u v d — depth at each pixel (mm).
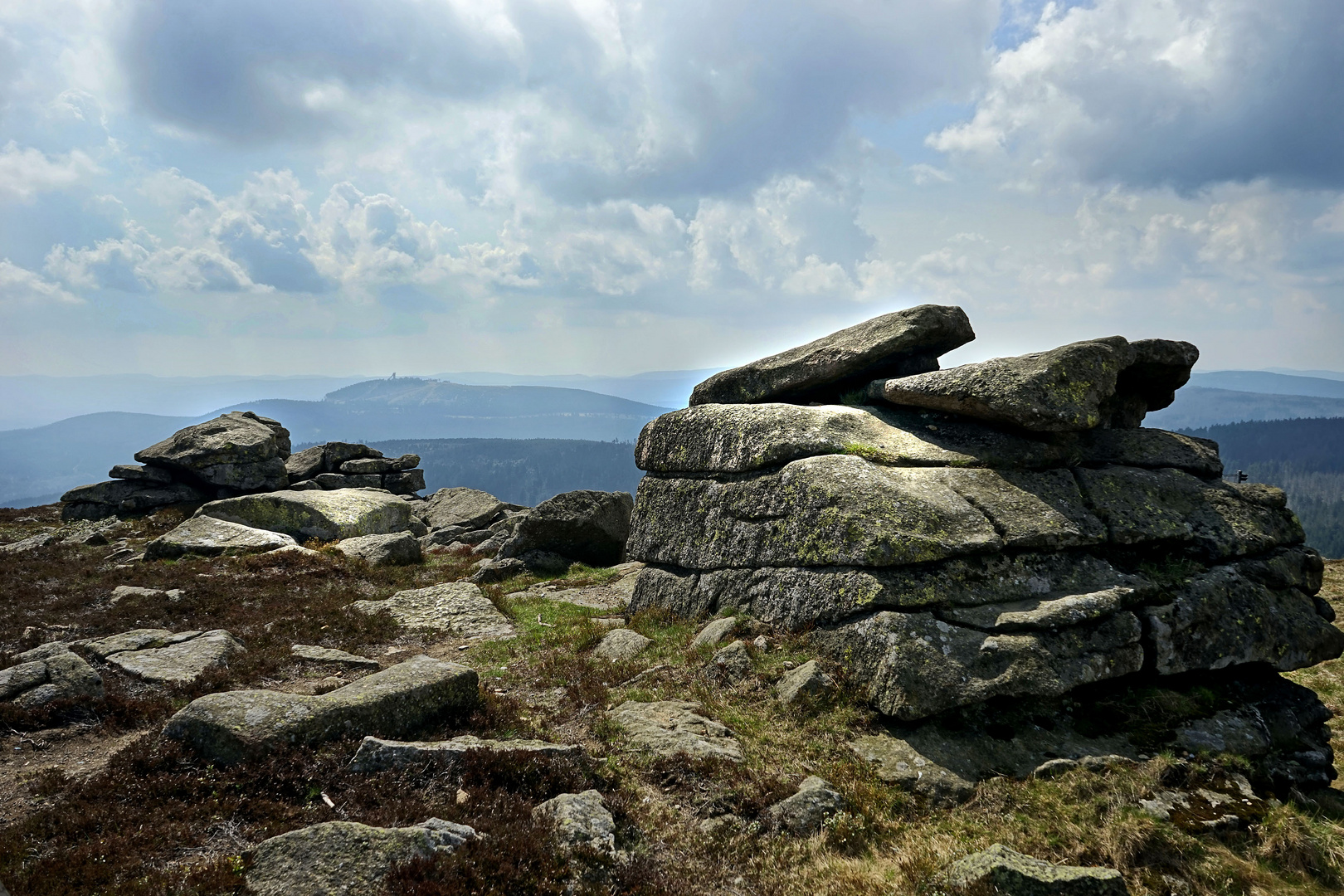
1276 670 14078
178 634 16328
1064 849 9008
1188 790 10430
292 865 6930
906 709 10977
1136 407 18203
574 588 25375
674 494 19391
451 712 11391
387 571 27078
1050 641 12117
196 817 8133
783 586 14719
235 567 24969
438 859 7078
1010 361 15125
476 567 29609
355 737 10031
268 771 8922
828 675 12211
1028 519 13742
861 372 18516
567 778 9359
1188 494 15180
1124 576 13492
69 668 12344
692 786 9656
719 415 18406
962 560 13055
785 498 15414
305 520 35438
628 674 14219
